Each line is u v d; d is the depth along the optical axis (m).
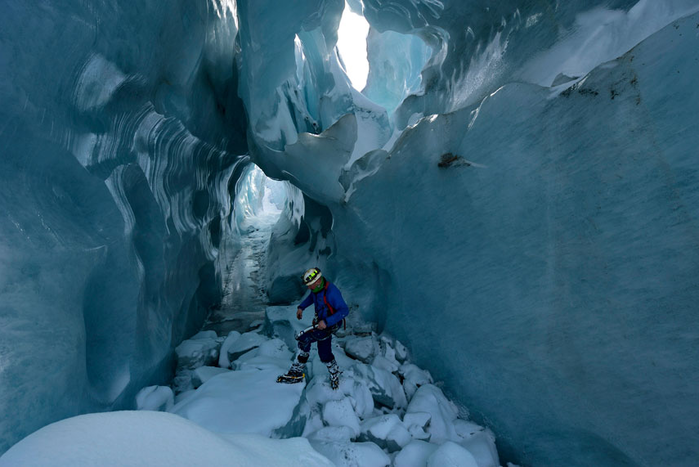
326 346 3.16
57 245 1.83
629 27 2.72
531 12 3.74
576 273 2.48
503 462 2.92
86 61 2.16
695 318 1.91
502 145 3.01
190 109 4.53
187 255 4.99
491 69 4.26
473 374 3.26
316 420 2.99
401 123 7.05
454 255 3.53
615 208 2.25
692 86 1.90
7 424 1.34
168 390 2.97
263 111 6.28
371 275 5.34
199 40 3.98
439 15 5.10
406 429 2.93
